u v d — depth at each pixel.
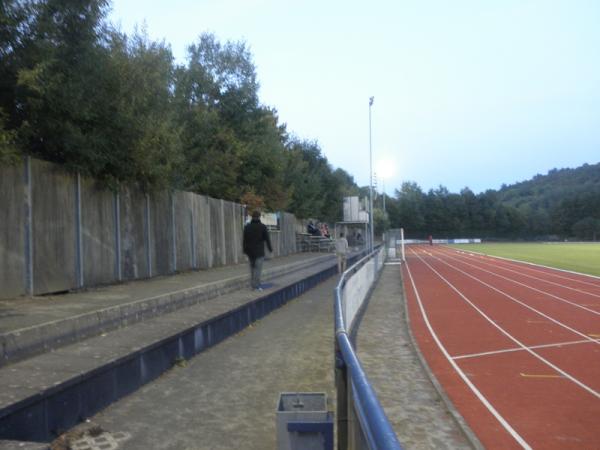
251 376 7.67
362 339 11.68
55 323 6.81
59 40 10.77
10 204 9.41
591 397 7.49
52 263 10.51
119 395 6.40
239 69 29.12
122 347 6.95
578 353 10.27
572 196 133.88
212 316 9.84
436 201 124.81
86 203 11.84
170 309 10.27
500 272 31.56
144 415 5.88
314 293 19.36
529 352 10.38
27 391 4.87
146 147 13.18
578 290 21.41
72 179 11.35
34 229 10.02
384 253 40.66
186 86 26.31
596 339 11.59
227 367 8.19
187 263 17.70
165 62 16.23
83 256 11.60
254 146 28.84
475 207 126.50
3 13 9.13
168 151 14.76
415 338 11.87
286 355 9.09
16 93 10.08
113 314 8.23
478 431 6.18
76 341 7.22
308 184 43.94
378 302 18.03
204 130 24.78
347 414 3.20
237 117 28.97
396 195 144.00
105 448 4.94
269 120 31.42
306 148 54.66
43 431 4.92
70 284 11.05
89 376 5.71
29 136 10.80
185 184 22.09
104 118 12.12
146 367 7.15
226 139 25.64
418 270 33.78
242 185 28.06
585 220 126.12
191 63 27.98
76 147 11.13
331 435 3.41
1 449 3.88
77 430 5.32
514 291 21.33
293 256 32.72
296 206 41.69
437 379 8.45
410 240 117.62
